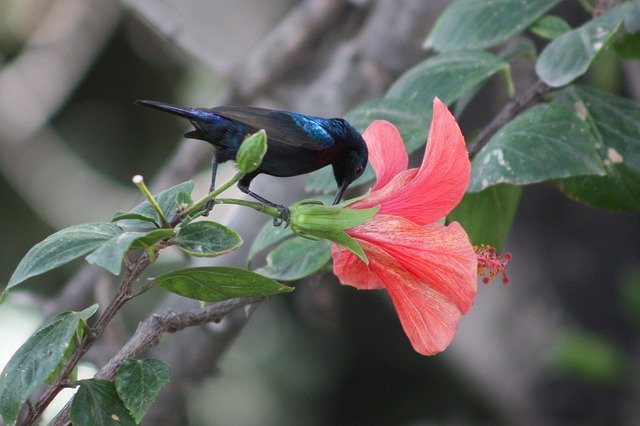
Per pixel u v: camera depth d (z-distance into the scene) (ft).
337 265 16.51
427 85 22.11
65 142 54.70
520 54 23.58
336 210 14.93
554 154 19.10
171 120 55.47
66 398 34.45
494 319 38.34
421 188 15.89
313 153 17.74
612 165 21.50
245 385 52.11
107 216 51.39
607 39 20.24
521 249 38.58
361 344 54.54
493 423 53.52
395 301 15.70
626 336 38.24
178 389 27.48
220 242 14.07
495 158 19.26
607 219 38.40
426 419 54.60
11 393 14.05
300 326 53.11
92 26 47.34
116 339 28.30
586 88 22.06
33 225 52.85
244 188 17.60
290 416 52.80
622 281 38.29
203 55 36.09
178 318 16.61
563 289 38.32
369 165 20.70
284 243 20.12
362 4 33.14
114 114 55.31
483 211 22.53
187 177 34.53
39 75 46.62
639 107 21.86
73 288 32.01
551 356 36.83
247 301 17.21
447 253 15.17
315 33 33.45
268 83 34.35
